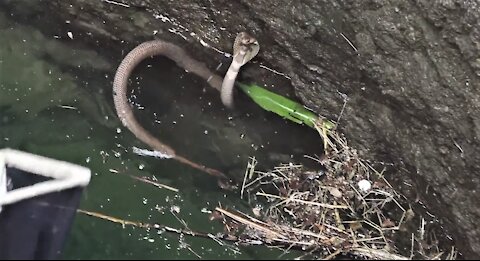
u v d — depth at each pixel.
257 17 1.72
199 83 1.86
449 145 1.60
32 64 1.82
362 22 1.60
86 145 1.74
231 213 1.71
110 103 1.80
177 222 1.65
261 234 1.68
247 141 1.82
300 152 1.81
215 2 1.74
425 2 1.53
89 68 1.84
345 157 1.78
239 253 1.62
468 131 1.56
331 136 1.80
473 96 1.54
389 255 1.67
